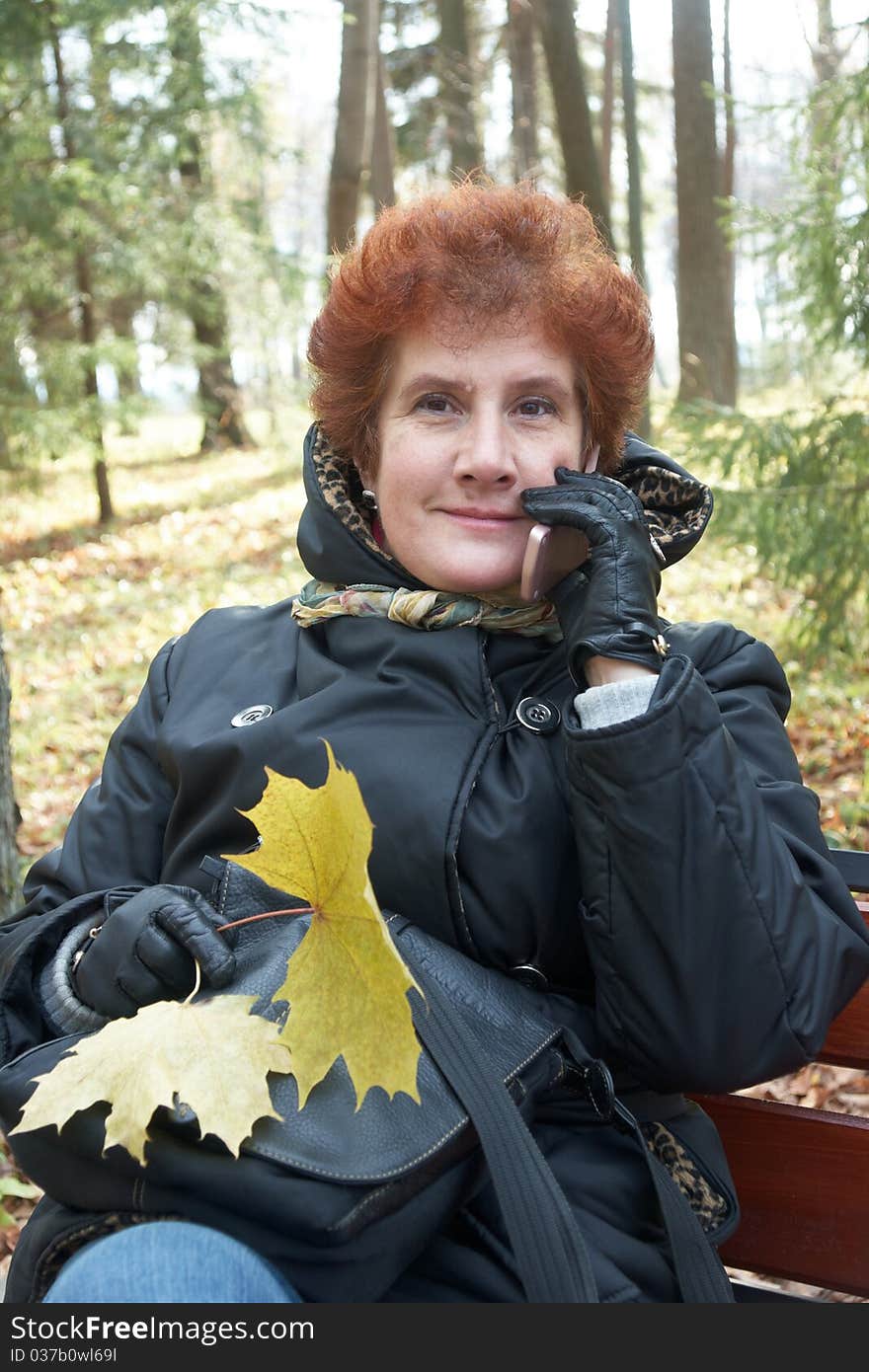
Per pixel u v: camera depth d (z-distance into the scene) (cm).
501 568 150
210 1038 117
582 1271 117
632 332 154
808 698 525
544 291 147
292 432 1639
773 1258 165
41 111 1094
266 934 140
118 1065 116
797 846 141
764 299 532
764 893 131
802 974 132
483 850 142
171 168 1220
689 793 129
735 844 131
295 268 1357
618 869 131
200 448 1906
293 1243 115
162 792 171
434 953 135
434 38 1864
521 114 1681
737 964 131
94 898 154
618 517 142
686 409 484
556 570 145
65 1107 115
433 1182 120
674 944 129
